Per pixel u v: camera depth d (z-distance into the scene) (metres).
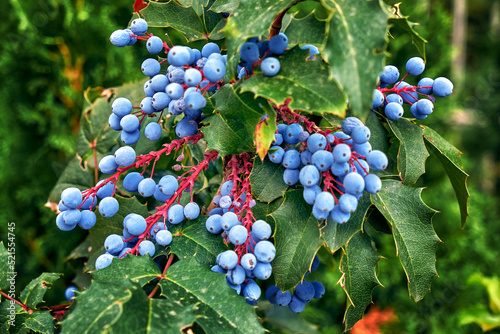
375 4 0.38
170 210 0.43
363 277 0.43
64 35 0.92
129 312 0.38
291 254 0.41
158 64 0.42
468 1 3.03
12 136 0.97
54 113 0.94
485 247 1.12
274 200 0.43
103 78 0.93
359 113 0.37
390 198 0.43
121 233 0.47
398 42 0.95
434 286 1.09
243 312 0.40
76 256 0.53
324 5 0.38
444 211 1.04
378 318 1.06
